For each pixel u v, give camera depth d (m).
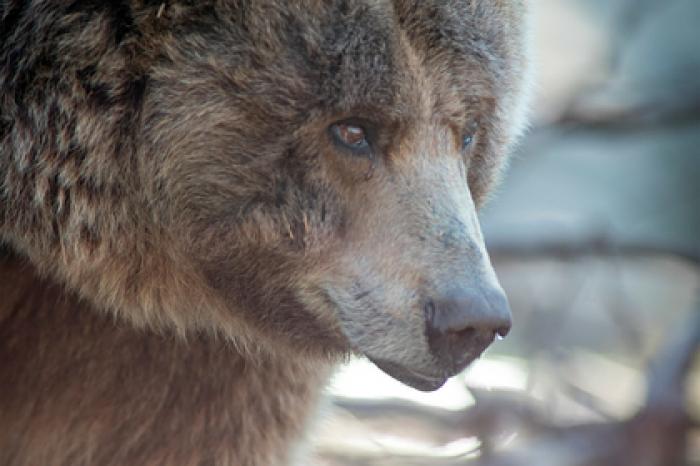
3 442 10.77
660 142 27.16
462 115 10.04
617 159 27.06
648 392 15.98
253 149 9.74
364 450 16.36
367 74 9.59
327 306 10.02
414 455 16.02
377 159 9.83
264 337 10.38
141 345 10.53
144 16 9.66
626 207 26.23
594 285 22.16
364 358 10.59
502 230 18.38
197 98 9.69
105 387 10.57
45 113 9.67
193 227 9.95
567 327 21.56
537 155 21.45
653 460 15.73
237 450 10.92
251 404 10.90
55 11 9.62
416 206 9.75
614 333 22.25
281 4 9.59
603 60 23.23
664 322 22.81
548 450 15.81
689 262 18.53
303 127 9.69
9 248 10.32
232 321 10.34
